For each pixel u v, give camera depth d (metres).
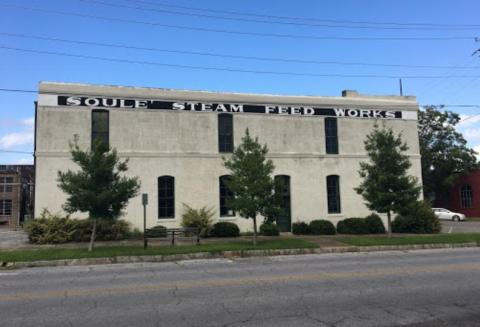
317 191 27.33
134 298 8.81
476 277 10.84
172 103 25.30
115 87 24.41
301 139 27.41
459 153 50.53
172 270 13.32
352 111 28.66
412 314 7.32
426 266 12.98
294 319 7.05
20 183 54.59
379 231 26.56
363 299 8.48
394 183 21.77
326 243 20.64
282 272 12.27
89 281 11.23
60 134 23.27
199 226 23.78
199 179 25.22
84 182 17.38
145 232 18.53
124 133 24.33
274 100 27.11
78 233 21.89
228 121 26.39
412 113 29.94
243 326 6.67
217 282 10.62
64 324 6.93
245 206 19.30
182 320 7.06
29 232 21.34
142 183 24.28
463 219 46.25
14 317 7.40
